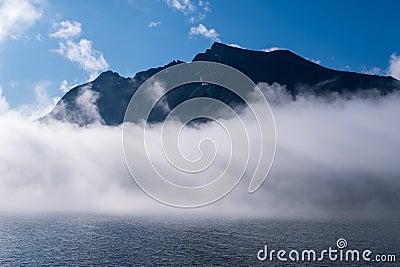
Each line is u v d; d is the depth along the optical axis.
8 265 154.38
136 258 164.38
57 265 154.25
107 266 151.25
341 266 146.75
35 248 187.38
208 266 149.50
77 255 171.25
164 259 162.12
